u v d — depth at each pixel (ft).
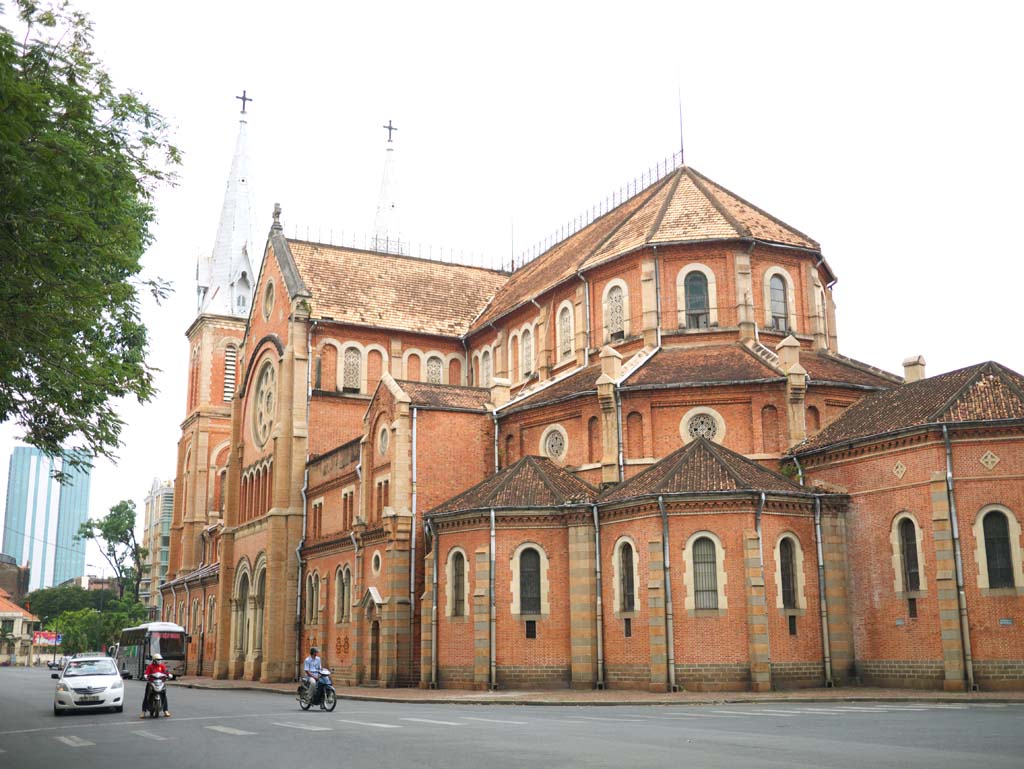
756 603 122.31
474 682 137.28
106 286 74.95
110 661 124.67
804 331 168.55
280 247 224.94
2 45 50.47
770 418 145.59
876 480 129.49
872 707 98.02
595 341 174.70
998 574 117.39
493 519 140.26
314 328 210.79
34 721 105.19
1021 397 122.21
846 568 131.13
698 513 127.03
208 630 250.78
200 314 304.91
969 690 115.34
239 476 237.25
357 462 179.42
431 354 220.23
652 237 166.91
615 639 132.67
